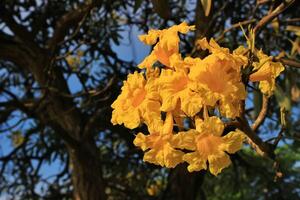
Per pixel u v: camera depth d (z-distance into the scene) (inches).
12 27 232.2
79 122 233.8
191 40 204.2
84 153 230.2
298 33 130.6
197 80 61.0
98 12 215.8
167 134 62.6
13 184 283.4
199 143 62.7
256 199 304.5
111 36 228.8
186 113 60.2
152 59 68.3
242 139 62.2
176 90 62.7
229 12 200.1
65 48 222.7
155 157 63.9
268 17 103.5
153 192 284.5
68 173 284.0
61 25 214.8
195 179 235.0
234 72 62.2
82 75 234.1
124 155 262.2
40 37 263.4
